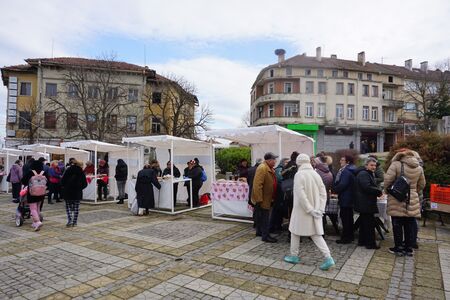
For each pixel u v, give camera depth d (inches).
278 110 1891.0
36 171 329.1
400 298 159.6
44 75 1375.5
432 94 1750.7
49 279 188.7
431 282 179.0
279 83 1891.0
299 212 202.4
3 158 791.1
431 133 438.0
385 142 2027.6
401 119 1952.5
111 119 1263.5
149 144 487.2
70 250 247.6
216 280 183.6
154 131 1472.7
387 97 2016.5
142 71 1430.9
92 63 1291.8
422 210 333.1
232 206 362.0
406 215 223.8
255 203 267.6
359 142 1888.5
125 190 557.3
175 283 180.2
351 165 256.5
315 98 1852.9
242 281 181.6
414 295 162.9
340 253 231.5
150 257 228.1
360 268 200.2
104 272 199.2
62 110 1323.8
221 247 250.4
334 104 1860.2
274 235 289.6
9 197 625.9
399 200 223.6
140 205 404.5
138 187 407.8
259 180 260.7
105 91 1197.7
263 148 512.1
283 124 1830.7
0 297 165.8
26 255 235.8
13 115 1392.7
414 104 2023.9
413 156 231.0
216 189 374.3
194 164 477.4
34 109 1304.1
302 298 159.8
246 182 358.3
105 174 583.8
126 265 211.6
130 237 286.8
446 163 396.2
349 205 249.9
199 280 183.9
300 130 1811.0
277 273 192.9
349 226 255.4
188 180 453.1
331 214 286.7
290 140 473.1
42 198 330.3
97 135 1160.8
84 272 199.5
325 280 181.5
